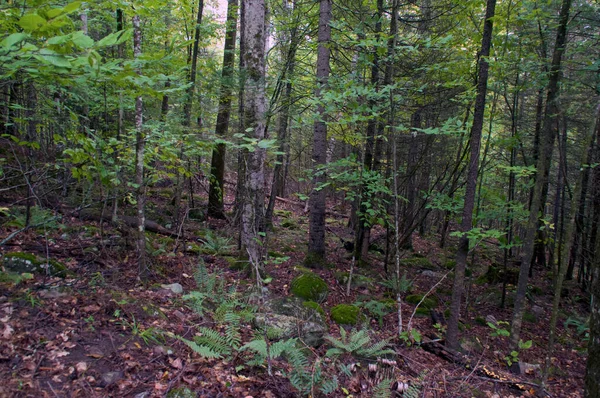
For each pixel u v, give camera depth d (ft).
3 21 7.63
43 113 16.58
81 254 16.39
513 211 23.35
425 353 17.38
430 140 27.76
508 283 33.83
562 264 15.93
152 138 16.31
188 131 18.63
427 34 27.20
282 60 37.06
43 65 7.41
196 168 25.89
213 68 25.99
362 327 17.38
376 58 24.13
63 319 10.89
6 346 9.12
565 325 26.12
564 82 20.31
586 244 32.07
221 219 34.96
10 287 11.62
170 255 20.56
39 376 8.60
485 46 16.83
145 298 13.99
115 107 19.42
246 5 18.35
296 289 20.53
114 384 9.12
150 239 22.47
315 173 23.16
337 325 18.11
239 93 21.36
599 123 25.89
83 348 10.02
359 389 12.28
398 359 15.62
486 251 47.14
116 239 18.85
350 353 14.20
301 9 32.14
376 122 23.39
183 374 10.23
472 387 14.84
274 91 28.19
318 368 11.66
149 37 29.17
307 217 51.60
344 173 22.07
